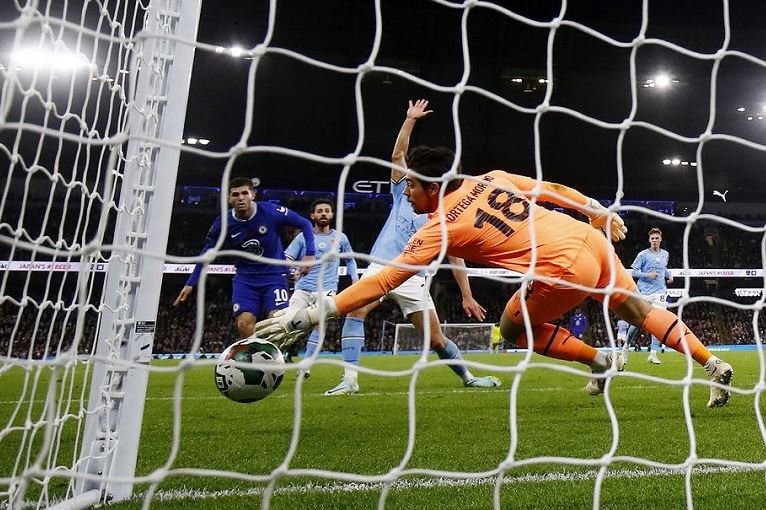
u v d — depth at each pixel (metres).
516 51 19.77
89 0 1.89
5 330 15.28
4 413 4.44
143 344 2.16
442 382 6.32
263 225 5.61
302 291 6.56
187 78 2.26
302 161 21.41
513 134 21.17
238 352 2.15
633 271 8.38
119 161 2.17
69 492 2.10
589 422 3.70
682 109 21.03
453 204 2.72
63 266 2.20
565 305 2.87
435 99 20.53
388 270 2.28
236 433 3.46
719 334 21.66
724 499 2.07
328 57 19.67
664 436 3.22
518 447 2.98
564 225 2.79
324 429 3.57
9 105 1.02
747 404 4.38
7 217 17.81
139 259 2.17
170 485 2.26
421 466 2.61
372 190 22.06
